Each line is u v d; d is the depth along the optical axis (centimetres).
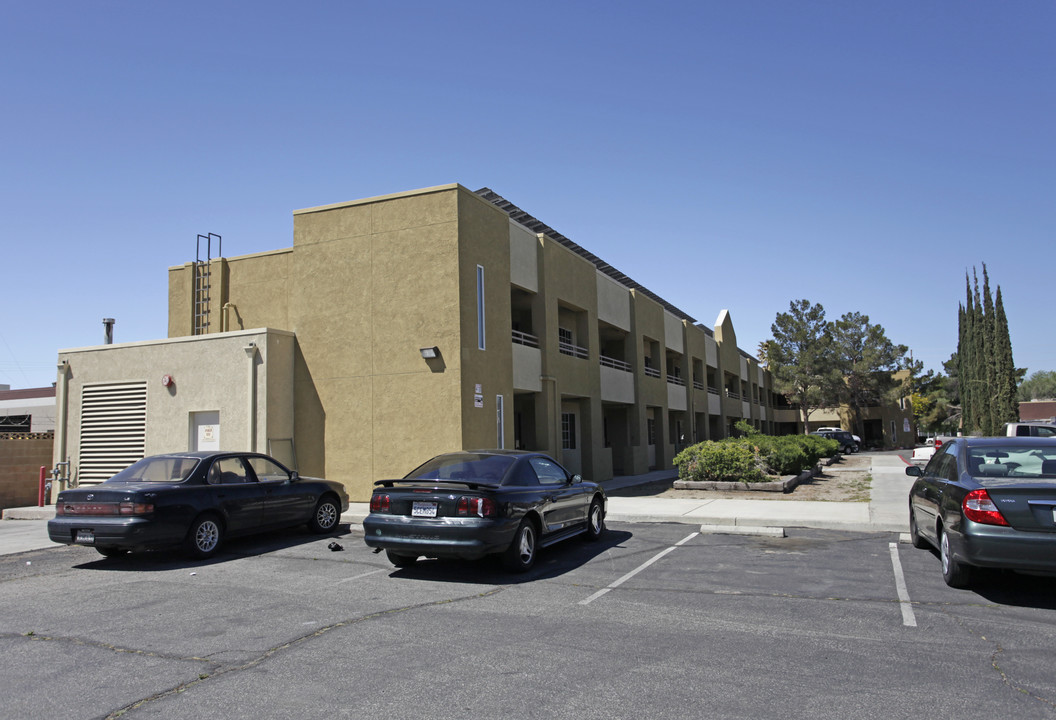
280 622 662
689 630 614
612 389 2538
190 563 991
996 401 4306
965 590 746
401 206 1694
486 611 689
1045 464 765
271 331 1702
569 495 1016
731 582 800
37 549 1141
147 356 1798
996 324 4300
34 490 1938
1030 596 720
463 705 452
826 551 982
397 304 1673
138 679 512
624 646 570
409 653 560
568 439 2431
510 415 1823
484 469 927
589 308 2389
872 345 5769
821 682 485
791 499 1542
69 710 455
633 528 1230
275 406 1698
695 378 3778
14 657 569
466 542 816
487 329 1744
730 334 4519
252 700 468
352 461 1683
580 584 805
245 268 2066
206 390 1723
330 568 930
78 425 1861
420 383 1634
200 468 1051
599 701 455
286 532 1266
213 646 591
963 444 834
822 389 5666
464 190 1673
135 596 788
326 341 1741
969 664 520
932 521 859
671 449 3259
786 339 5838
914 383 7000
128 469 1083
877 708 440
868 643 572
